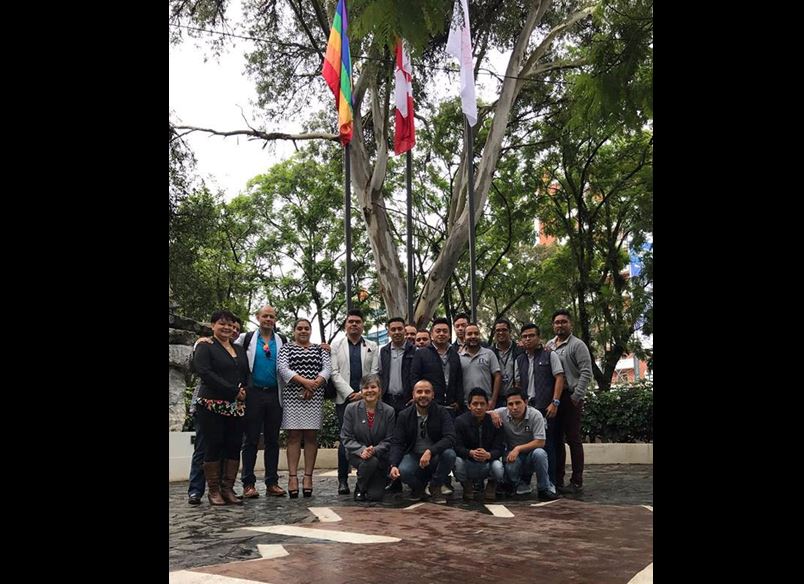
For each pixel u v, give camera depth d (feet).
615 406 41.52
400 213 75.00
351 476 33.35
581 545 16.71
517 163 68.44
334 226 83.30
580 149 65.00
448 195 75.05
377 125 56.08
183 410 34.17
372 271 83.76
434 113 64.95
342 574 13.93
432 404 24.26
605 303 61.98
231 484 23.65
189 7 51.01
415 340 28.63
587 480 30.53
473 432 24.47
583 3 57.21
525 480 25.82
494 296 78.23
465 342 27.45
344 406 26.30
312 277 83.46
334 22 39.14
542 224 70.18
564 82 57.67
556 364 26.30
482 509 22.48
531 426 24.86
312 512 21.83
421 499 24.43
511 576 13.80
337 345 26.99
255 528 18.95
